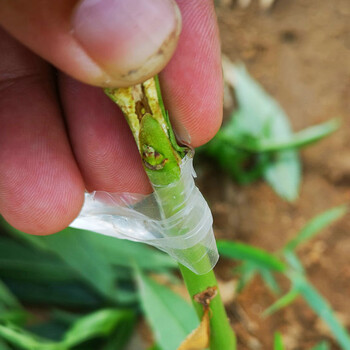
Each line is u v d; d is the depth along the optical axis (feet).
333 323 0.53
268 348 0.60
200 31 0.35
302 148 0.74
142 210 0.34
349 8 0.88
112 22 0.25
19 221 0.38
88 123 0.38
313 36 0.85
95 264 0.60
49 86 0.39
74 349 0.57
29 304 0.61
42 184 0.38
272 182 0.72
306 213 0.70
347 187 0.71
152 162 0.29
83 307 0.62
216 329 0.34
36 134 0.38
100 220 0.36
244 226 0.69
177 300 0.52
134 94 0.28
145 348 0.57
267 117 0.74
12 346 0.54
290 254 0.58
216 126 0.37
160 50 0.25
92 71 0.26
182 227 0.31
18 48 0.38
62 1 0.25
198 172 0.73
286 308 0.61
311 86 0.80
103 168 0.38
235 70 0.79
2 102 0.39
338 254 0.66
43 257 0.62
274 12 0.89
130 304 0.60
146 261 0.62
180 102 0.36
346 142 0.74
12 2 0.25
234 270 0.63
